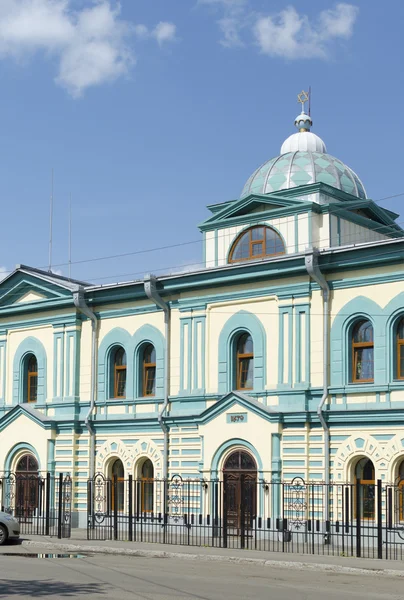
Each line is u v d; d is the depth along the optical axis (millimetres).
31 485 35156
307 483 27047
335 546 27000
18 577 18359
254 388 30219
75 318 35094
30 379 36656
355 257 28422
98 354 34562
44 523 34062
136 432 33062
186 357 32062
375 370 27812
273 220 33656
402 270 27734
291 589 17609
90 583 17531
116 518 29375
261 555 24422
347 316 28609
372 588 18281
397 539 26469
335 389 28438
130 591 16422
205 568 21703
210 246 35125
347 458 27906
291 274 29797
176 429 31922
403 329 27750
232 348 31141
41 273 36812
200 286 31734
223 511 27578
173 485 31531
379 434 27406
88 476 33938
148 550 25656
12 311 36719
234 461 30234
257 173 36875
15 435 35906
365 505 27625
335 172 35906
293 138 37875
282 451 29094
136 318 33781
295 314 29656
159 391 32656
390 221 36312
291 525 28422
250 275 30469
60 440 34750
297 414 28828
